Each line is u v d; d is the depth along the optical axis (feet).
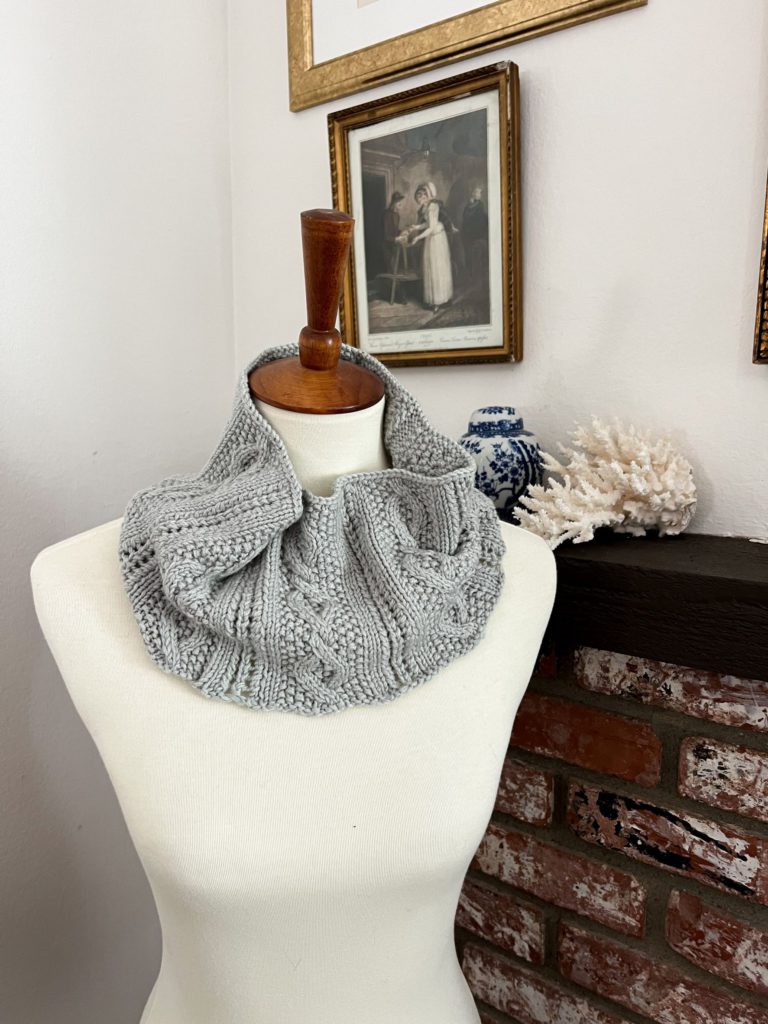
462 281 3.29
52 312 3.26
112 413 3.57
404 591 1.87
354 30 3.52
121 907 3.74
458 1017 2.08
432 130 3.26
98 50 3.35
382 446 2.16
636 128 2.77
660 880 2.82
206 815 1.72
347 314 3.72
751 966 2.62
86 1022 3.59
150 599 1.84
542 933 3.15
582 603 2.50
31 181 3.13
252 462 2.00
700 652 2.27
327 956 1.85
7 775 3.20
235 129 4.11
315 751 1.79
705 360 2.73
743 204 2.58
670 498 2.66
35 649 3.28
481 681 1.94
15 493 3.18
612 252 2.89
